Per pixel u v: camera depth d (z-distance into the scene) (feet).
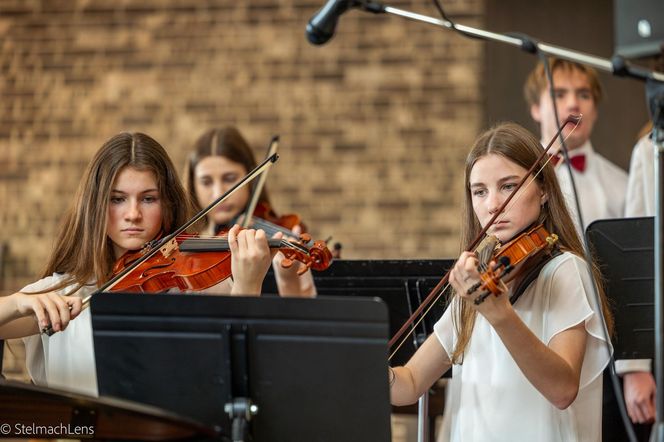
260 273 11.35
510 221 11.28
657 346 9.77
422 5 26.91
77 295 12.37
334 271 13.21
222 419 9.93
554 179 11.76
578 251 11.71
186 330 9.78
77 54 27.53
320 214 26.78
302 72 27.12
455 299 11.96
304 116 27.04
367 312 9.51
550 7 26.68
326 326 9.59
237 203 18.16
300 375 9.72
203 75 27.25
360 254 26.61
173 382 9.91
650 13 13.25
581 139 17.81
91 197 12.38
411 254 26.48
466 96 26.68
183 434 9.37
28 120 27.53
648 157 16.56
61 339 12.31
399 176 26.71
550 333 11.11
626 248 12.16
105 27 27.53
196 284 12.14
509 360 11.44
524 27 26.73
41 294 11.30
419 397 12.01
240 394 9.86
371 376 9.61
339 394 9.70
